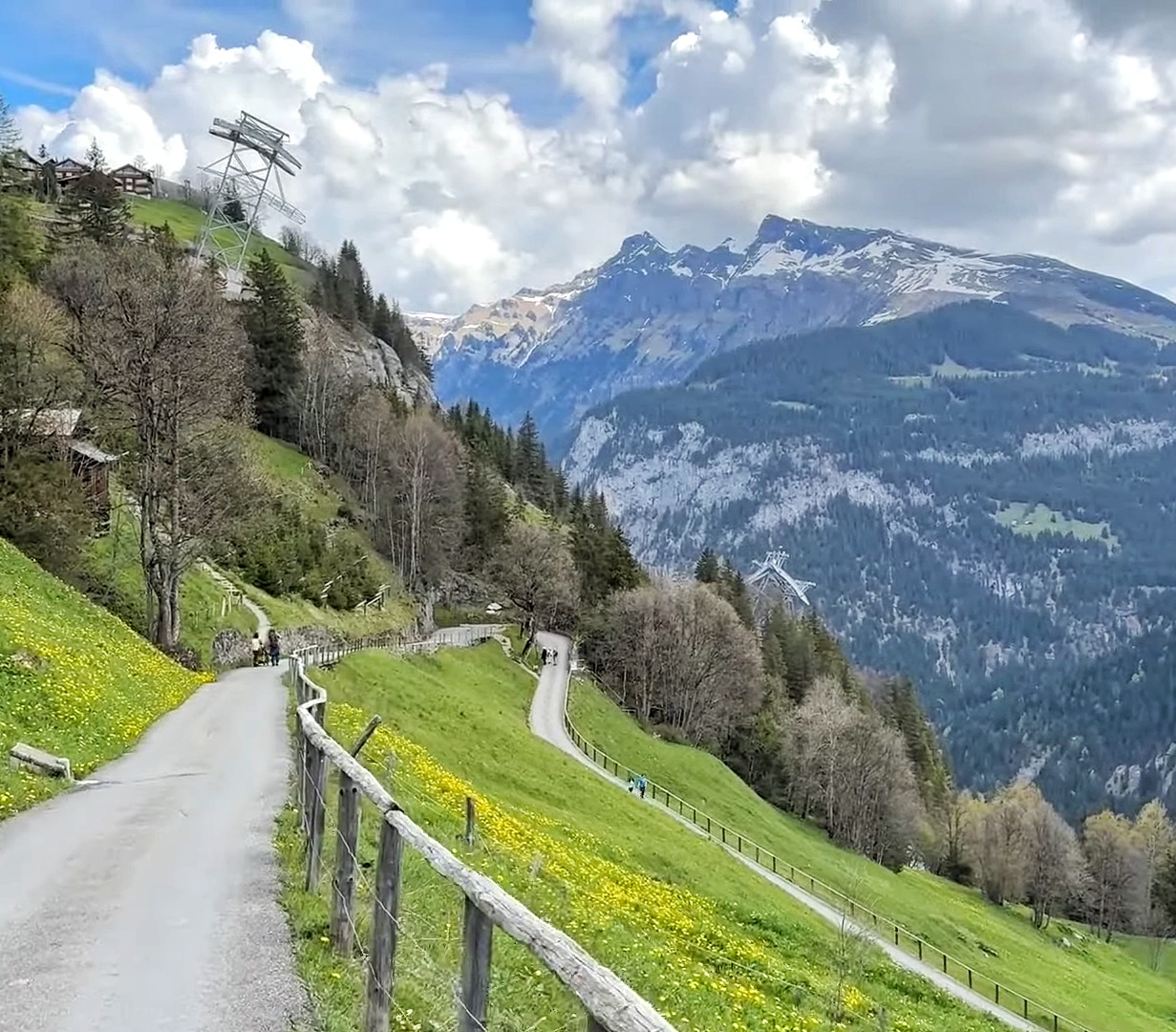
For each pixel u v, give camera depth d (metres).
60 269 92.69
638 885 31.06
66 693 28.39
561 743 78.31
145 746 28.02
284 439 139.38
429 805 25.02
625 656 132.88
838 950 32.03
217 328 58.38
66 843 16.52
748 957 26.16
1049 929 128.38
